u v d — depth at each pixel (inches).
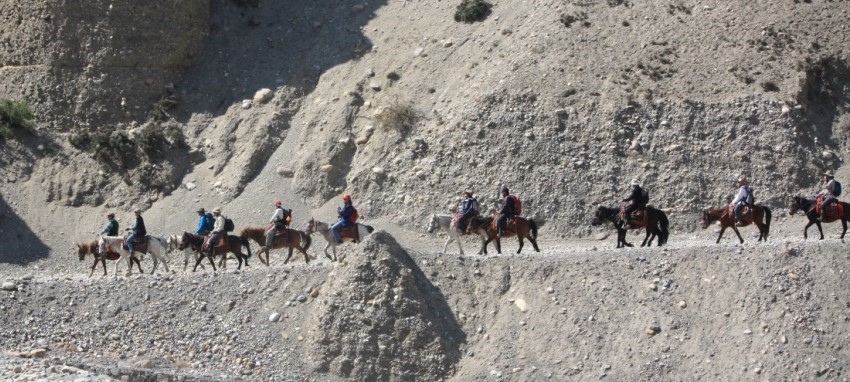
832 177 1541.6
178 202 1921.8
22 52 2074.3
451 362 1375.5
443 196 1809.8
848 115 1898.4
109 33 2064.5
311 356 1384.1
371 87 2012.8
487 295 1444.4
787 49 1951.3
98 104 2047.2
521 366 1355.8
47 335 1423.5
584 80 1897.1
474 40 2044.8
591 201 1771.7
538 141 1827.0
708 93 1868.8
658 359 1336.1
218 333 1421.0
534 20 2037.4
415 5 2170.3
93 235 1882.4
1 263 1806.1
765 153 1803.6
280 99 2048.5
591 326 1380.4
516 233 1556.3
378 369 1366.9
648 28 1998.0
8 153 1988.2
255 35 2181.3
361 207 1844.2
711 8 2036.2
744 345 1327.5
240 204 1893.5
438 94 1966.0
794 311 1347.2
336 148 1919.3
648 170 1796.3
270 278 1477.6
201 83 2105.1
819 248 1417.3
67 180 1959.9
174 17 2095.2
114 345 1412.4
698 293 1395.2
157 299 1466.5
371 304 1396.4
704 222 1558.8
